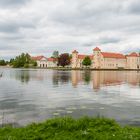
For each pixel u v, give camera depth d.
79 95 36.47
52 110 23.91
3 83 60.22
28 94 37.50
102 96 35.41
